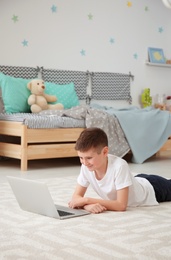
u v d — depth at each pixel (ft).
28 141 12.07
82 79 16.46
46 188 6.54
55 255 4.93
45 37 15.47
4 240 5.49
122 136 13.69
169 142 15.07
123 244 5.36
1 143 12.81
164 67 19.07
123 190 7.00
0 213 6.93
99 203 7.06
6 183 9.87
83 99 16.53
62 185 9.66
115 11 17.31
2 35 14.47
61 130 12.71
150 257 4.88
